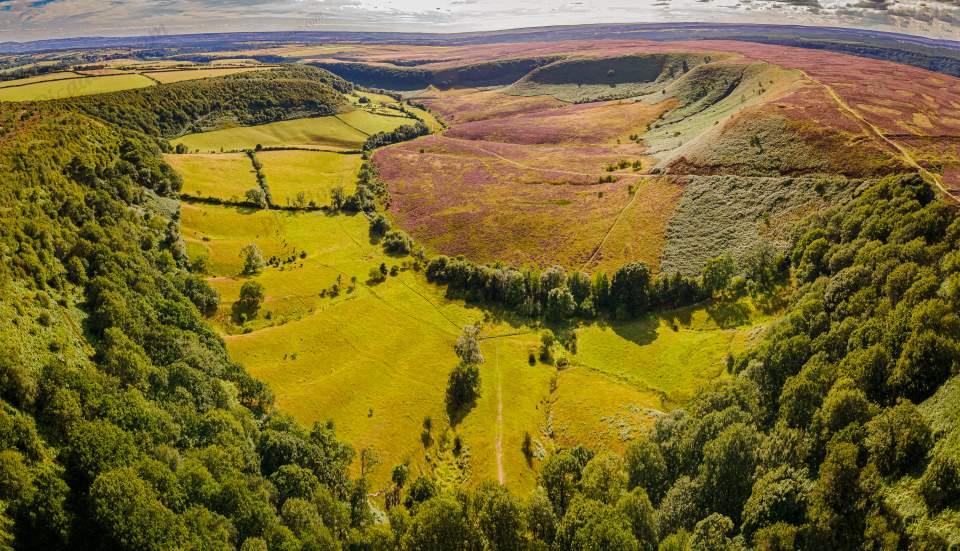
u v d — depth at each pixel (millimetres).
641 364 107625
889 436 54094
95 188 111438
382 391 97562
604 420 91938
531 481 81062
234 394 79562
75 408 55406
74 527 48031
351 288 133250
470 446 87688
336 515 61562
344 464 75062
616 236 148625
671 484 69312
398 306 127750
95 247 87250
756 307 113188
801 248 114000
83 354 67250
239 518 54562
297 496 62250
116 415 57844
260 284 124125
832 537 51000
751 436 64250
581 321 124750
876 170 127438
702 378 99125
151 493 50469
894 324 67000
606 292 127438
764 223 131750
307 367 101125
